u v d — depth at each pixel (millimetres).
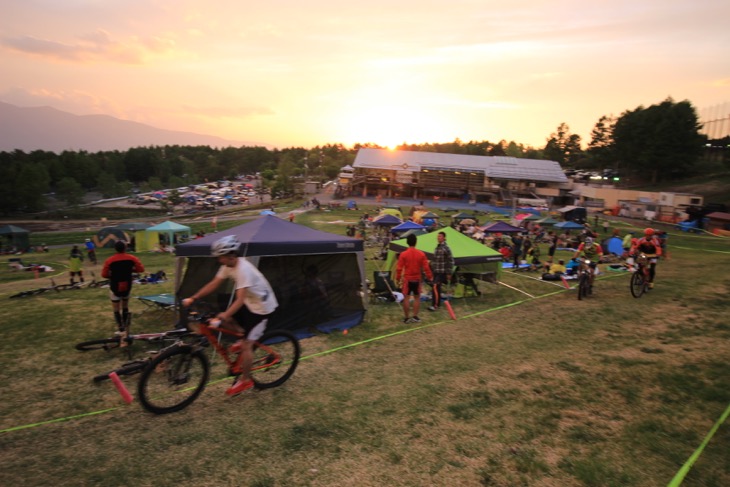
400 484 3441
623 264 18281
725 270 16141
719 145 106062
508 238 33156
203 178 198250
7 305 10602
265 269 7910
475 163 99875
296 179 129500
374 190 97562
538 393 5211
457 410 4773
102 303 10797
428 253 12664
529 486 3398
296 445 4027
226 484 3430
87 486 3391
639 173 103938
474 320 9172
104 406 4922
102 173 141500
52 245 53531
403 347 7238
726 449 3818
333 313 8727
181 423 4496
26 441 4117
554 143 147875
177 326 8227
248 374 5027
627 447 3938
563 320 8969
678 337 7348
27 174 106250
